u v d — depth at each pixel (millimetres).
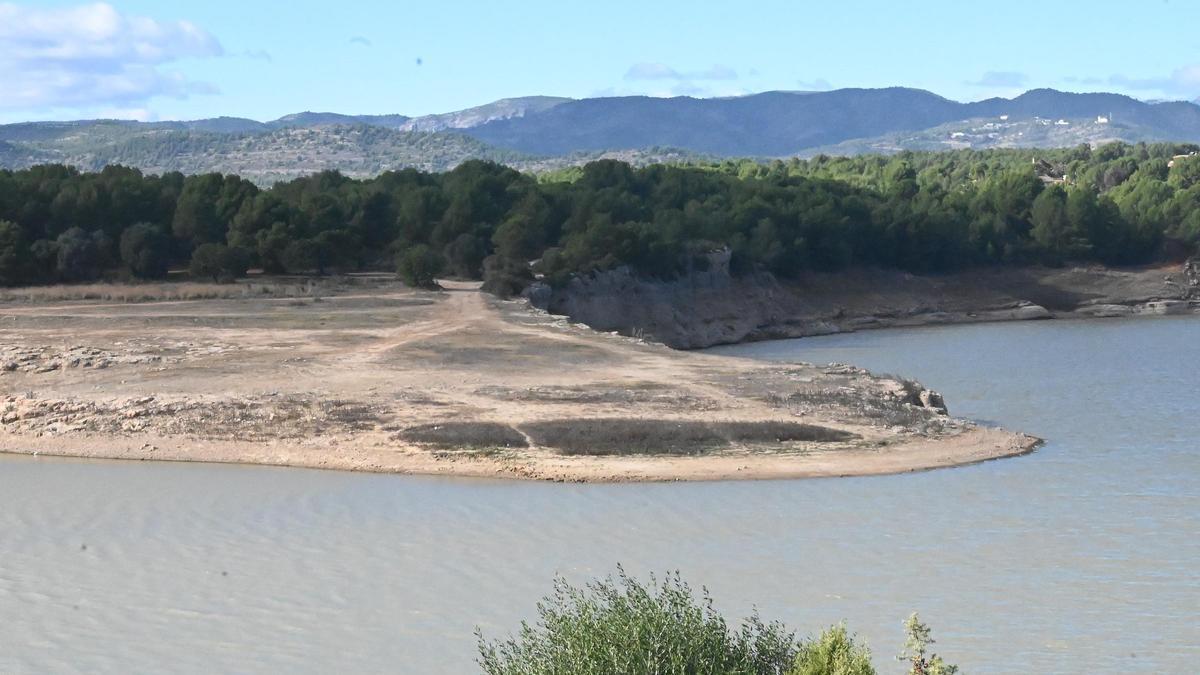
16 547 39594
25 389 64750
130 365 70250
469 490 47500
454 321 91562
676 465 51500
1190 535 41750
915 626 22203
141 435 55969
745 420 59000
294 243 120875
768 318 140000
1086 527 42812
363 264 135875
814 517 43812
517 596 34812
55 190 122500
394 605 34094
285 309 96875
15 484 48406
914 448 56062
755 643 23719
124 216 122562
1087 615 33531
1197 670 29797
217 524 42406
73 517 43375
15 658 30484
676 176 168500
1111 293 162500
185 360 72000
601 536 41062
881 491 48156
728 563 38031
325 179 156250
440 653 30625
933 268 163750
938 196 188750
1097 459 56031
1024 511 45031
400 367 71000
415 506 44906
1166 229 172750
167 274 119375
